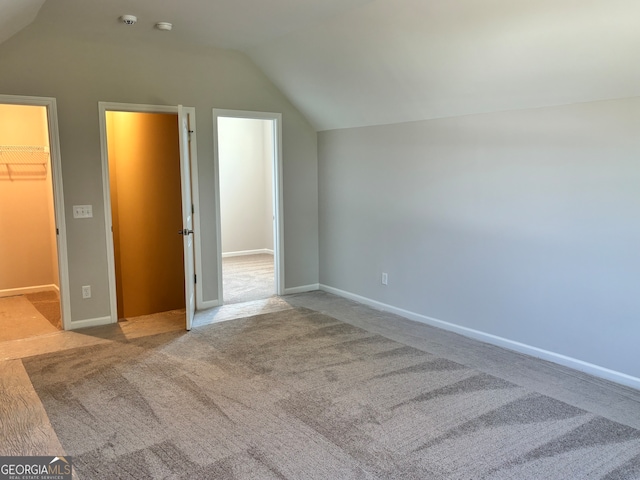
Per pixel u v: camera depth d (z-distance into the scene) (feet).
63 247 14.37
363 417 9.21
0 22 10.60
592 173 10.75
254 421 9.10
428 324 14.99
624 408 9.53
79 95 14.16
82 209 14.52
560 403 9.74
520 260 12.36
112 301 15.24
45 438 8.57
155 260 18.45
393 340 13.51
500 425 8.91
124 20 12.62
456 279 14.03
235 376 11.10
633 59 9.22
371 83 14.34
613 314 10.69
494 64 11.14
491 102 12.31
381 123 15.89
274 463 7.79
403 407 9.59
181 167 14.29
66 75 13.93
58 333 14.32
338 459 7.88
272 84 17.52
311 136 18.71
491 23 10.19
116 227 19.07
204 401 9.90
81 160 14.38
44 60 13.60
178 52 15.57
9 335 14.17
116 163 18.58
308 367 11.59
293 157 18.38
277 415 9.31
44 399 10.03
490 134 12.69
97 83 14.39
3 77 13.14
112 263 15.14
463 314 13.96
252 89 17.15
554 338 11.82
